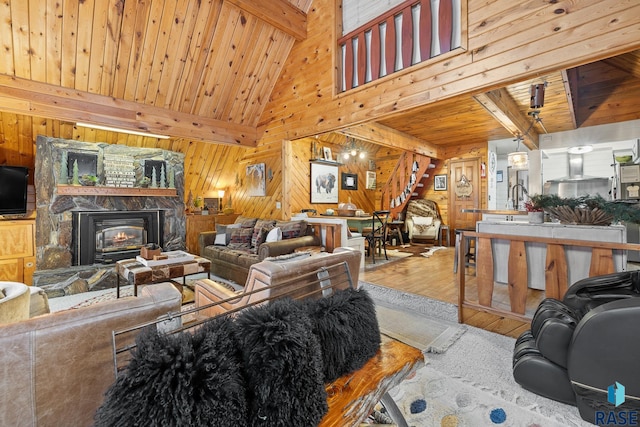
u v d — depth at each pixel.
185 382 0.68
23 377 0.82
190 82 4.09
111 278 3.96
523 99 3.92
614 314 1.34
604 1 1.99
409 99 3.05
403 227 7.45
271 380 0.77
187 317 2.16
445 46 2.79
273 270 1.48
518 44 2.35
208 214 5.89
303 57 4.27
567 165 6.27
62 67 3.29
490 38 2.49
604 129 4.94
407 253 6.07
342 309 1.17
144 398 0.67
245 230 4.77
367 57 3.51
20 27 2.90
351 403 0.99
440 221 7.21
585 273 2.50
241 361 0.80
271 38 4.16
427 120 4.89
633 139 4.64
